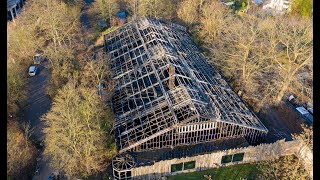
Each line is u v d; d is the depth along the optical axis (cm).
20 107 8088
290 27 8775
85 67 8038
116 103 7694
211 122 6600
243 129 6988
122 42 10175
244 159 6806
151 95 7512
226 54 9188
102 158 6650
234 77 9094
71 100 6259
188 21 11438
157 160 6462
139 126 6800
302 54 7844
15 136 6694
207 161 6562
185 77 7538
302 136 6606
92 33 12269
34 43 10069
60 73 8569
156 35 9556
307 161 6544
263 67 9212
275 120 8106
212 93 7619
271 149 6788
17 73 7994
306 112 8188
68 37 10112
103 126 6994
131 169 6181
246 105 8038
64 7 10619
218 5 10944
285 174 6284
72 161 5925
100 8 12706
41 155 6931
